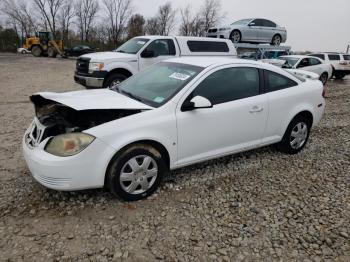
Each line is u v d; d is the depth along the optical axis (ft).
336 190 13.28
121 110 11.43
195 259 9.11
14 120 22.25
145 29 204.85
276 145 17.39
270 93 15.12
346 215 11.44
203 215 11.18
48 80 44.68
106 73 30.30
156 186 12.25
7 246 9.28
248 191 12.95
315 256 9.41
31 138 11.96
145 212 11.20
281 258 9.29
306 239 10.12
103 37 201.05
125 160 11.25
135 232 10.13
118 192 11.39
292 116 15.93
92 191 12.36
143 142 11.68
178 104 12.30
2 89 35.47
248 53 55.57
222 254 9.35
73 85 40.65
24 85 39.11
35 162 10.71
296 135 16.76
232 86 13.94
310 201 12.35
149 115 11.68
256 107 14.39
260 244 9.82
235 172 14.65
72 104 11.06
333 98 38.42
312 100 16.80
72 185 10.69
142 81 14.62
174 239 9.89
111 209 11.27
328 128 23.18
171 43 33.12
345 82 60.64
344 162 16.34
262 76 14.99
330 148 18.47
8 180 13.07
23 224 10.28
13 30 192.85
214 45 35.55
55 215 10.81
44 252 9.12
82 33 206.49
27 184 12.76
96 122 11.20
